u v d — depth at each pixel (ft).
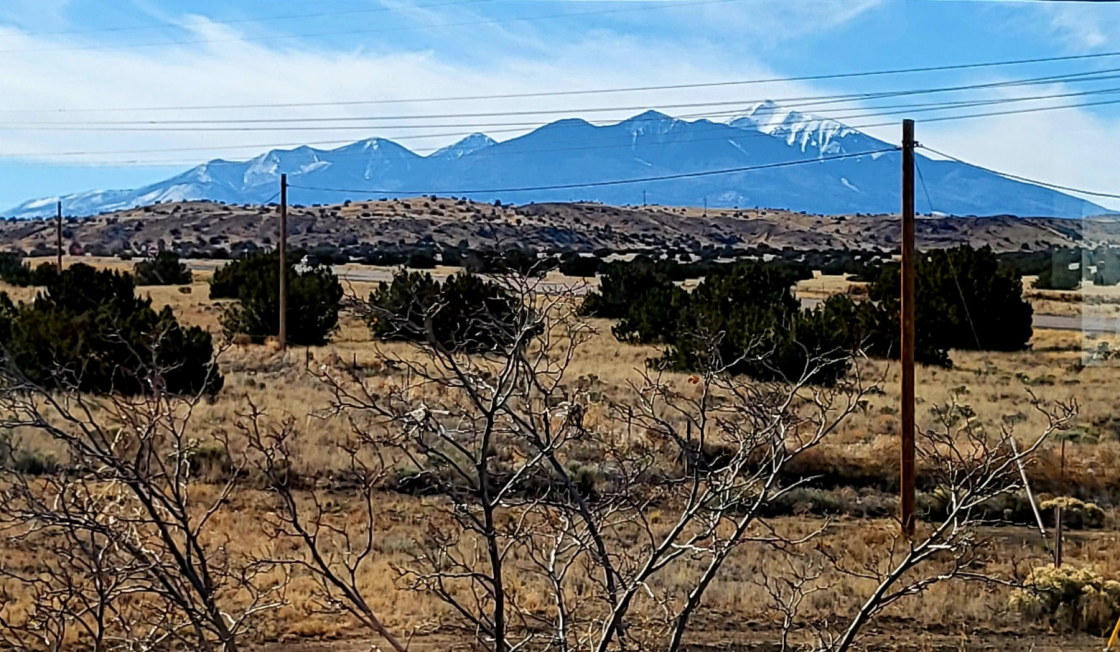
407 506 44.34
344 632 29.45
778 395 20.66
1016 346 115.44
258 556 34.19
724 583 34.55
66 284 112.88
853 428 62.39
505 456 36.06
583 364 90.33
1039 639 31.99
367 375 64.23
